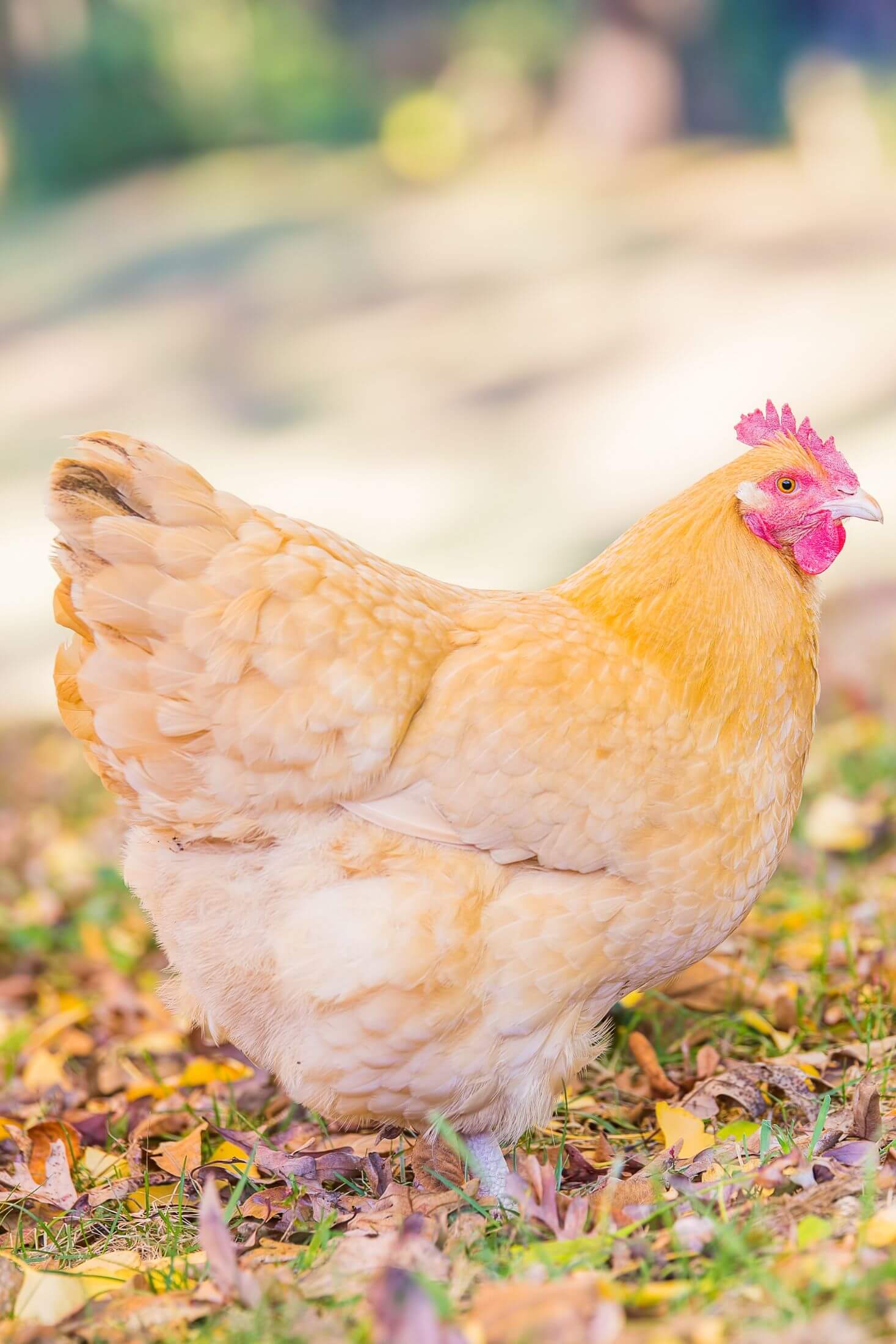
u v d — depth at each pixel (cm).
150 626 149
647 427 498
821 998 178
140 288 736
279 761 150
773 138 934
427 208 777
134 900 222
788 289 573
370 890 150
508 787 151
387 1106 154
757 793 156
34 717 359
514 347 593
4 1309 144
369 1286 141
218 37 1008
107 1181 165
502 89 958
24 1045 191
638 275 626
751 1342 132
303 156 976
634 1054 174
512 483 479
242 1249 149
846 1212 143
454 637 155
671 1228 144
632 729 153
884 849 210
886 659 297
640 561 158
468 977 151
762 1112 163
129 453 150
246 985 153
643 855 153
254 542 151
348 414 570
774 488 158
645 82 884
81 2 984
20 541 505
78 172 970
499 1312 136
